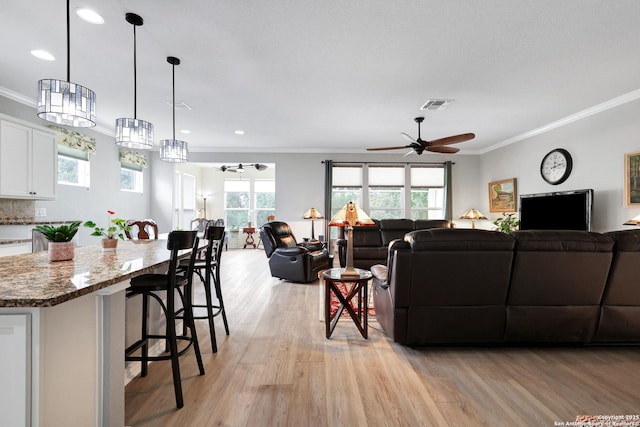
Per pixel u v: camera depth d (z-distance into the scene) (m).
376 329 2.91
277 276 4.87
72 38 2.56
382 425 1.58
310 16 2.26
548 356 2.35
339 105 4.19
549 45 2.65
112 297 1.40
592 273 2.24
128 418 1.63
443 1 2.10
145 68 3.10
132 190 6.49
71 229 1.81
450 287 2.27
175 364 1.73
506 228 5.77
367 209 7.25
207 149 7.12
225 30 2.44
